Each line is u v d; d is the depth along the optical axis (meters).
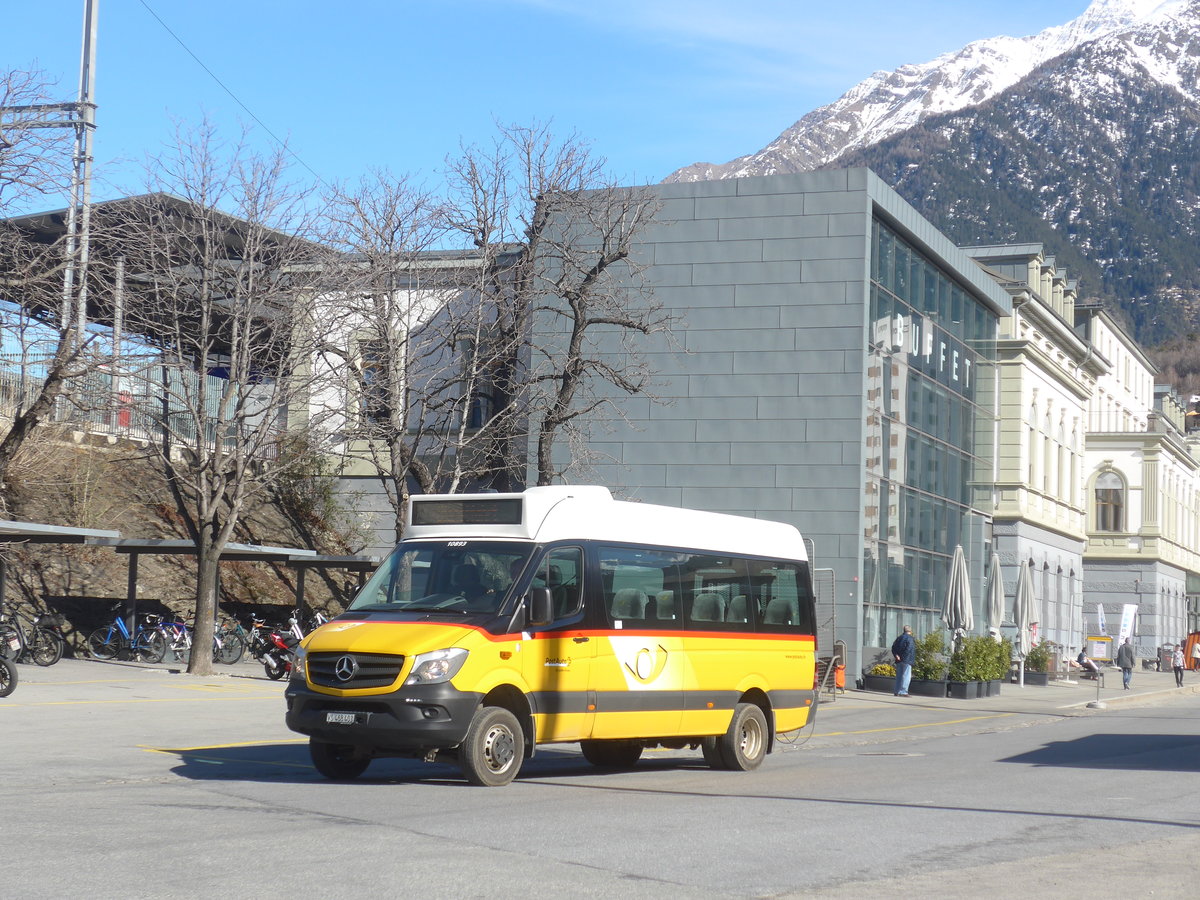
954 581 40.44
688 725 15.38
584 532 14.41
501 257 33.06
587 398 38.97
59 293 28.17
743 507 38.50
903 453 42.06
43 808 10.92
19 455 32.62
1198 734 26.03
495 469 33.34
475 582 13.74
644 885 8.20
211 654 28.97
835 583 37.69
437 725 12.59
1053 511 59.97
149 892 7.52
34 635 28.14
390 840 9.53
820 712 29.42
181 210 30.19
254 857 8.70
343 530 41.16
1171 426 83.69
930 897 7.99
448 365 32.16
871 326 39.19
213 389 35.75
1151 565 78.38
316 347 30.38
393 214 30.84
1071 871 9.03
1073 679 53.28
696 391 39.03
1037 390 57.31
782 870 8.83
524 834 10.03
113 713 20.19
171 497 37.19
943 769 17.22
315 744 13.63
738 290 39.03
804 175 38.84
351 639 12.91
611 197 32.59
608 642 14.32
